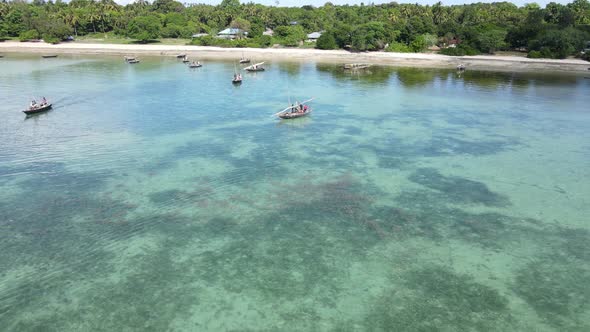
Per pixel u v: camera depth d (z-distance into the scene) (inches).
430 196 1953.7
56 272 1432.1
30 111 3166.8
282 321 1224.2
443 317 1239.5
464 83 4542.3
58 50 7544.3
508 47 6771.7
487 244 1590.8
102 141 2652.6
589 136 2721.5
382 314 1251.2
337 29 7396.7
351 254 1531.7
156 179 2126.0
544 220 1750.7
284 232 1670.8
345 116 3238.2
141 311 1262.3
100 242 1600.6
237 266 1466.5
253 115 3255.4
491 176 2156.7
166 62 6304.1
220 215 1795.0
